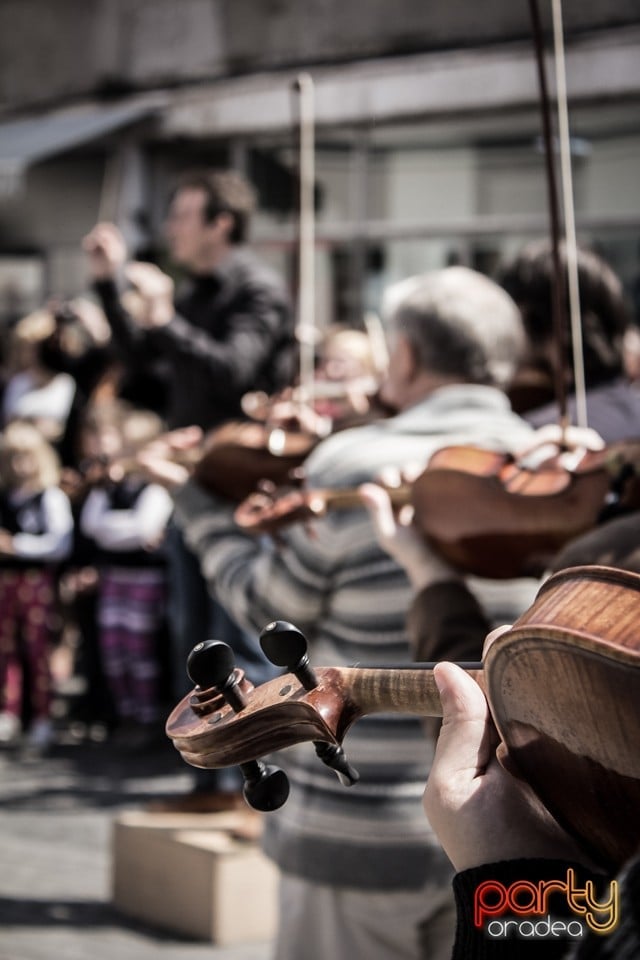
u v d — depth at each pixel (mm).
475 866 1541
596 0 11438
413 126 12977
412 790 3277
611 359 4000
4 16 16859
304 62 13836
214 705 1708
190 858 5562
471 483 2986
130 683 9469
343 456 3479
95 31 15938
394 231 13156
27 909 5867
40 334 10578
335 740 1653
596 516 2900
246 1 14352
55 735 9562
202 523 4102
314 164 13648
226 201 6727
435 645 2859
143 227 15188
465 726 1616
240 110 14398
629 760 1315
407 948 3318
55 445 10180
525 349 4043
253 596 3715
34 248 15531
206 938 5492
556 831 1563
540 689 1354
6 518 9398
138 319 6645
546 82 3238
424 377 3576
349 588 3361
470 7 12555
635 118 11461
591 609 1362
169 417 6949
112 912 5840
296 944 3400
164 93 15219
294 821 3395
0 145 15469
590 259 4027
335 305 13508
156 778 8297
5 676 9367
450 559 3064
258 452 4148
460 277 3631
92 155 15250
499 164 12586
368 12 13273
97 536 9383
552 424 3844
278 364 6793
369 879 3273
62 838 6953
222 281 6809
